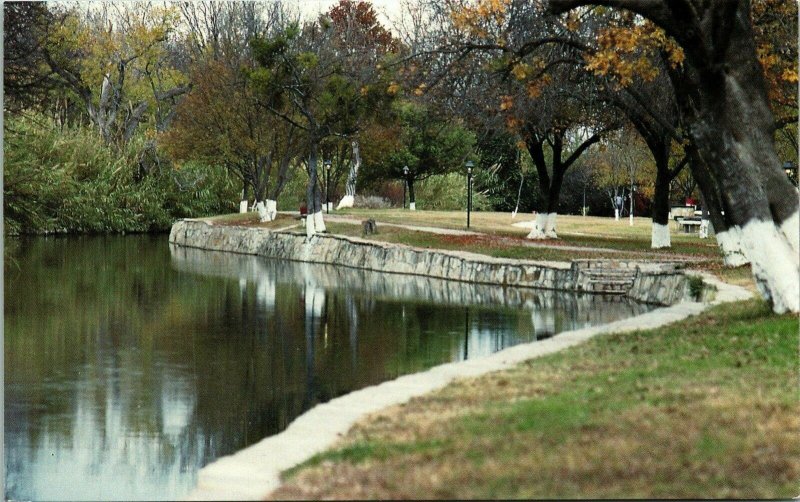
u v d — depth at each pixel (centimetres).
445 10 4569
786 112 3916
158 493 1652
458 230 5953
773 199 2073
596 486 1117
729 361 1703
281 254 6316
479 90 3794
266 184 7156
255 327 3384
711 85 1997
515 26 3528
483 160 8894
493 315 3547
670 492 1101
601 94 3962
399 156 7906
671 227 7288
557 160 5388
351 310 3750
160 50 9144
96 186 8212
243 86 6588
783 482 1117
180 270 5419
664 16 2000
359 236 5894
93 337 3197
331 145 7381
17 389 2422
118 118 9081
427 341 3023
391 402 1544
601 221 7312
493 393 1561
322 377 2539
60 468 1792
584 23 3503
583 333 2202
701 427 1287
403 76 3656
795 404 1378
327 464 1244
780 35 3316
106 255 6316
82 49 8494
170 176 8662
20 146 5706
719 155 2042
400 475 1174
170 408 2223
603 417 1348
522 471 1162
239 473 1252
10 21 4781
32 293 4362
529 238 5438
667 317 2391
